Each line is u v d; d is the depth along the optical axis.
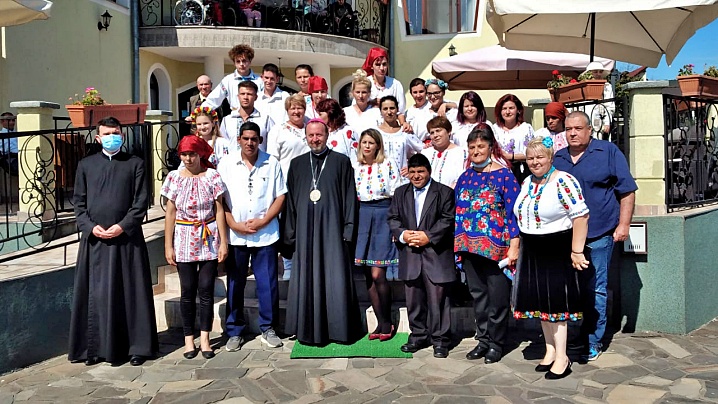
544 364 4.41
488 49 10.67
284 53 12.15
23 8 5.92
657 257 5.26
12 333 4.53
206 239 4.78
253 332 5.48
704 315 5.51
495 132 5.74
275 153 5.63
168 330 5.57
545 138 4.22
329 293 4.98
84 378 4.39
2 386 4.24
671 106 5.45
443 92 6.73
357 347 4.95
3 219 6.41
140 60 11.86
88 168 4.66
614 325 5.48
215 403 3.91
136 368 4.58
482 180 4.59
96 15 10.67
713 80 5.47
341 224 5.02
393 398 3.95
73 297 4.68
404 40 13.45
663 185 5.37
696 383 4.11
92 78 10.59
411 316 4.90
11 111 8.80
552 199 4.16
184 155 4.75
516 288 4.35
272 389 4.13
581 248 4.12
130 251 4.67
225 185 4.90
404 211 4.84
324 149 5.08
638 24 7.98
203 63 13.30
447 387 4.12
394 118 5.41
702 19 7.21
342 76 13.98
